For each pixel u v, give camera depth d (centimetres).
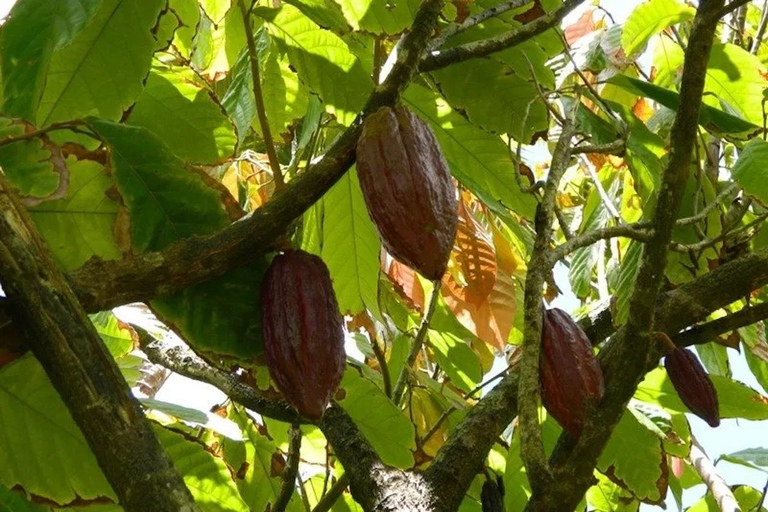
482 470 281
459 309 344
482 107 305
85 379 231
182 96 299
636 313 260
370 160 248
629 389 259
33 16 254
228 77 361
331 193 310
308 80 297
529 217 308
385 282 368
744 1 255
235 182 346
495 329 343
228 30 324
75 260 262
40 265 234
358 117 253
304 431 330
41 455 261
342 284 320
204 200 261
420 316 360
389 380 337
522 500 321
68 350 232
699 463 360
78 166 260
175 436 287
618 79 298
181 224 261
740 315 281
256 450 333
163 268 250
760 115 327
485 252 331
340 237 315
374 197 248
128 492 229
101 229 262
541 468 247
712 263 303
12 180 250
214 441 334
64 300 234
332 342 253
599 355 273
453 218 250
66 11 254
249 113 325
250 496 332
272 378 254
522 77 300
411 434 304
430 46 275
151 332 327
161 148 260
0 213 234
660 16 335
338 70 296
